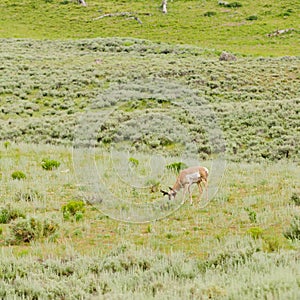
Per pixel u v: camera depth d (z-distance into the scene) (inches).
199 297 944.3
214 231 1573.6
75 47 7396.7
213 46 7608.3
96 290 1095.0
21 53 6894.7
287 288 931.3
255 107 4441.4
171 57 6584.6
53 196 1978.3
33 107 4817.9
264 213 1700.3
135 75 5531.5
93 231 1604.3
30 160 2642.7
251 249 1270.9
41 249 1398.9
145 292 1038.4
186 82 5354.3
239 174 2358.5
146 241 1498.5
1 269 1200.2
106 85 5354.3
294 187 2078.0
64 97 5118.1
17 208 1736.0
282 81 5418.3
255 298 904.3
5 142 3245.6
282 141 3698.3
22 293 1087.6
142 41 7588.6
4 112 4655.5
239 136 3853.3
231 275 1076.5
